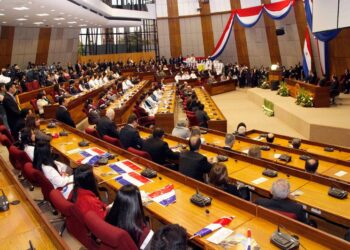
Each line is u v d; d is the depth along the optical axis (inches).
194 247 141.8
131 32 1200.2
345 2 491.8
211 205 156.6
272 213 138.8
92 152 246.1
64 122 362.0
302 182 195.3
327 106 553.6
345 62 729.6
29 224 141.0
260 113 641.0
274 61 1022.4
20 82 575.5
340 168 233.3
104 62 1072.8
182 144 282.7
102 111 427.2
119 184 184.7
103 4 777.6
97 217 122.0
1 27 807.1
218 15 1111.6
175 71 1067.9
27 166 197.3
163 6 1153.4
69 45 1026.7
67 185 189.0
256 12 941.2
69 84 670.5
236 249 120.1
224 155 246.8
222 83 932.0
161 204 158.2
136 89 695.7
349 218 154.1
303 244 122.7
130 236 115.2
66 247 114.9
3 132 284.5
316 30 583.5
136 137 271.0
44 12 630.5
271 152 270.7
